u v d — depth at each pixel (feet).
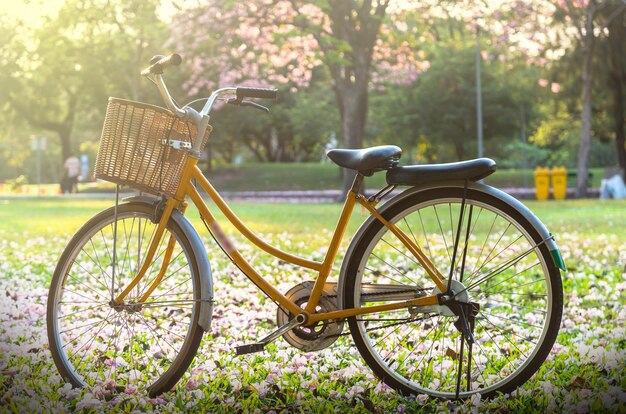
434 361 13.20
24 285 22.62
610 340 15.23
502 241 34.58
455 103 147.43
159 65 11.44
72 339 13.99
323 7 77.66
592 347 14.60
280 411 11.12
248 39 81.46
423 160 183.01
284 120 170.91
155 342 14.55
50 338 12.54
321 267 11.92
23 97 142.51
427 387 12.17
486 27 82.28
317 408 11.14
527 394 11.53
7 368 13.12
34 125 150.20
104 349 14.02
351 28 83.10
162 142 11.78
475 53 142.82
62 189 136.46
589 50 95.66
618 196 94.22
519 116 147.64
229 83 84.89
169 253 12.50
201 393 11.66
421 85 146.72
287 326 11.79
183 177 12.18
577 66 108.58
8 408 11.08
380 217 11.75
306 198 110.01
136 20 113.80
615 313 18.07
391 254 29.32
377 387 12.15
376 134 161.27
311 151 205.98
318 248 32.07
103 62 131.54
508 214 11.47
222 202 12.20
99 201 88.58
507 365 12.96
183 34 82.23
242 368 13.42
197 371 12.94
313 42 82.23
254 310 18.66
